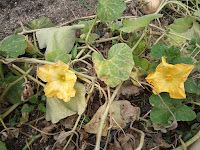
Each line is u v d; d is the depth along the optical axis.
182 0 0.55
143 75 0.40
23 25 0.49
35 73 0.41
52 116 0.37
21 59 0.37
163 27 0.54
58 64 0.33
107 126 0.38
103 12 0.36
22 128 0.39
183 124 0.40
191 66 0.32
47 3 0.53
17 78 0.40
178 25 0.48
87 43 0.43
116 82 0.36
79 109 0.37
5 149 0.33
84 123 0.39
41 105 0.39
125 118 0.37
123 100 0.39
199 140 0.35
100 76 0.36
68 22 0.49
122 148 0.37
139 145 0.35
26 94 0.36
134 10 0.53
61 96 0.34
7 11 0.51
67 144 0.36
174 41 0.44
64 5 0.53
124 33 0.47
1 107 0.39
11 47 0.40
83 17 0.49
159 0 0.51
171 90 0.34
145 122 0.40
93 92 0.39
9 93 0.39
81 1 0.54
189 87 0.36
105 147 0.37
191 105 0.41
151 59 0.44
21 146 0.38
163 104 0.36
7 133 0.37
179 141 0.37
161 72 0.34
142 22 0.38
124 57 0.36
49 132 0.38
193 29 0.48
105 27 0.51
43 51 0.46
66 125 0.38
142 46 0.44
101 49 0.47
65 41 0.42
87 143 0.37
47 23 0.47
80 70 0.44
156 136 0.38
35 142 0.39
